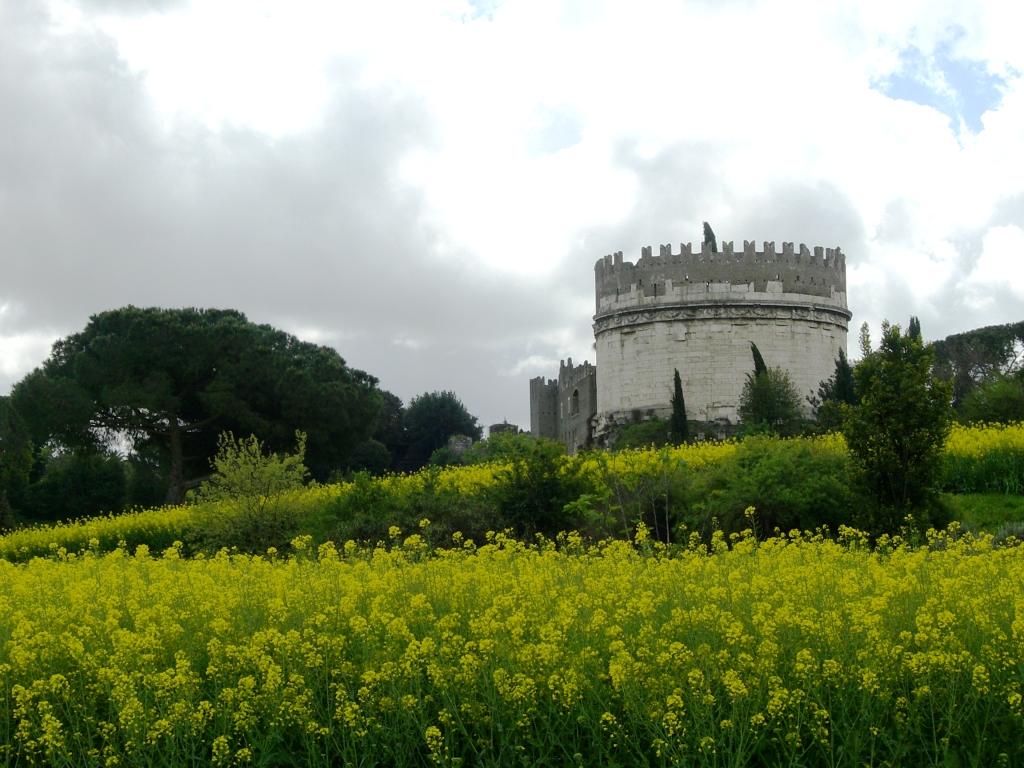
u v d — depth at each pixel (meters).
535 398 110.38
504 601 11.26
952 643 9.89
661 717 9.36
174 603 12.95
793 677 9.92
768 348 75.62
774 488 24.48
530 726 9.80
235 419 63.34
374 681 10.00
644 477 27.00
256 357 64.56
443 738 9.68
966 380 77.50
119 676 10.04
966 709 9.48
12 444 65.69
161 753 9.59
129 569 16.53
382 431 114.38
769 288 76.06
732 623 10.54
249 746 9.80
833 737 9.45
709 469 28.23
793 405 65.12
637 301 77.19
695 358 75.56
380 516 27.02
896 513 22.45
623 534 25.59
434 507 26.31
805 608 10.93
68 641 10.99
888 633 10.24
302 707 9.69
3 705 10.34
